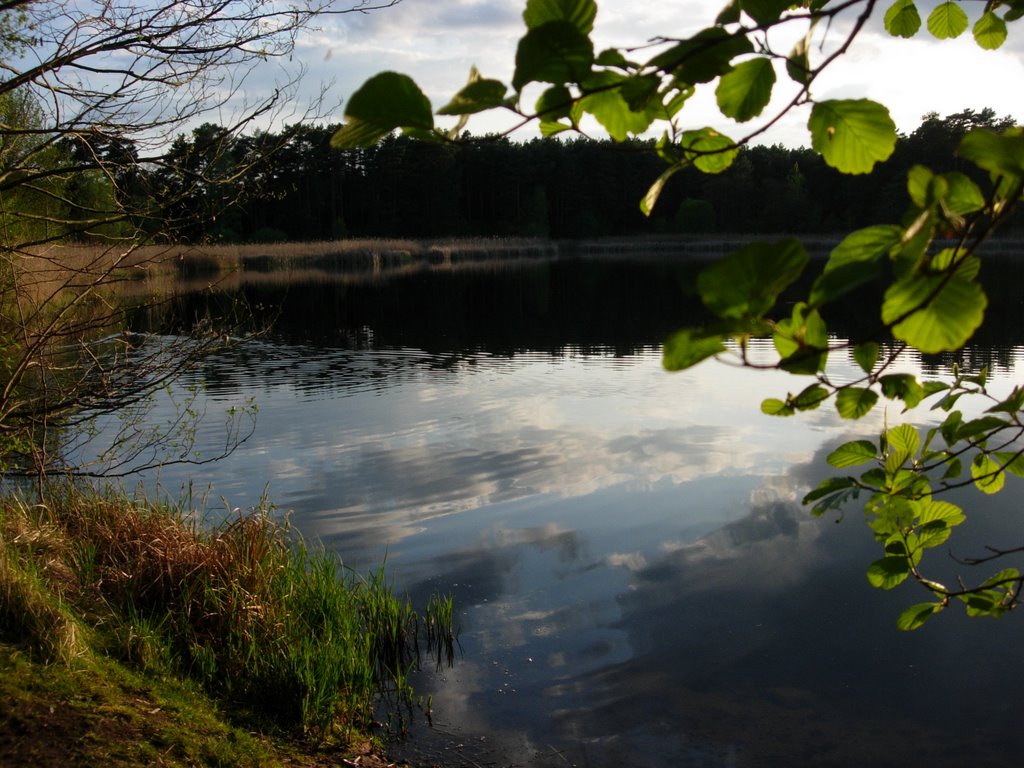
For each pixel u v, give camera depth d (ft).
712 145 3.70
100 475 17.61
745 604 17.30
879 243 2.63
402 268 135.13
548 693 13.99
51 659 10.75
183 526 16.96
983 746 12.72
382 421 33.65
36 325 16.44
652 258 162.40
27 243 14.71
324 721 12.21
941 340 2.57
